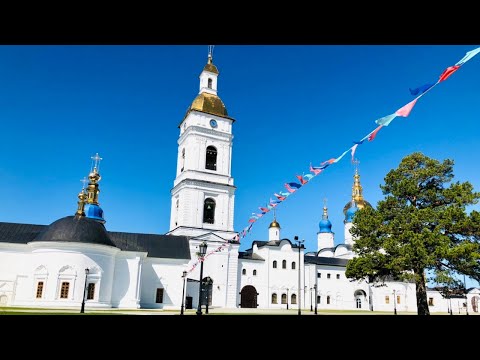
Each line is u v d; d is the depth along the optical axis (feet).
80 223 153.28
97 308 144.87
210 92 224.53
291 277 237.86
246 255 237.66
